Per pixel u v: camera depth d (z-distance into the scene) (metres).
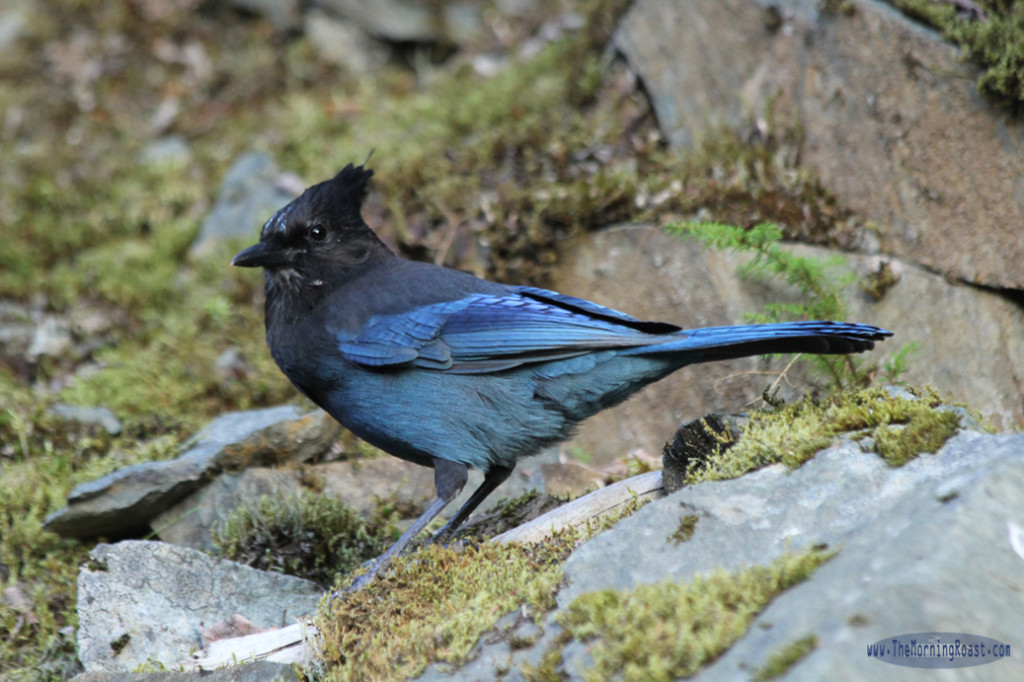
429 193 14.05
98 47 18.81
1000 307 10.76
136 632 8.71
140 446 11.95
